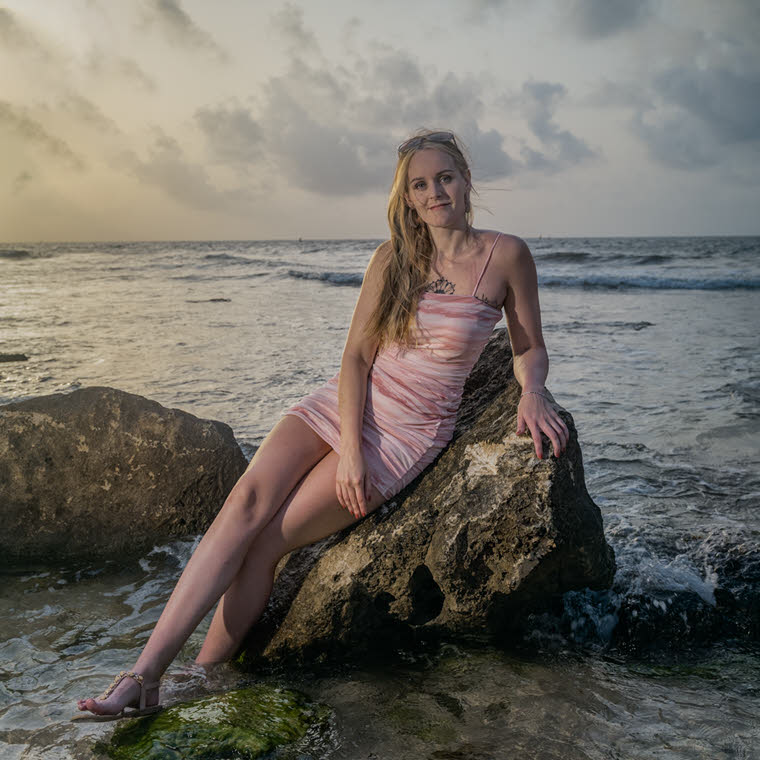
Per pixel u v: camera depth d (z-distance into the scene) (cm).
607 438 605
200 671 288
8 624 328
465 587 287
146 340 1190
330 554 304
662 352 1057
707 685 276
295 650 298
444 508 287
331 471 292
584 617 317
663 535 391
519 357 308
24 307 1831
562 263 3691
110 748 230
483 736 242
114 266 4466
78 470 409
